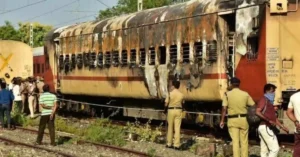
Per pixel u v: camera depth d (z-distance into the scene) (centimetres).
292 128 1510
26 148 1675
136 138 1847
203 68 1759
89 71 2503
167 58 1948
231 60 1680
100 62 2406
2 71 3192
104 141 1778
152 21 2039
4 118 2358
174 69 1906
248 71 1580
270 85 1209
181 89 1880
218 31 1694
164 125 2189
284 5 1505
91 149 1634
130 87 2191
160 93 1998
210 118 1789
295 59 1527
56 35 2859
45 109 1748
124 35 2222
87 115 2742
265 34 1517
